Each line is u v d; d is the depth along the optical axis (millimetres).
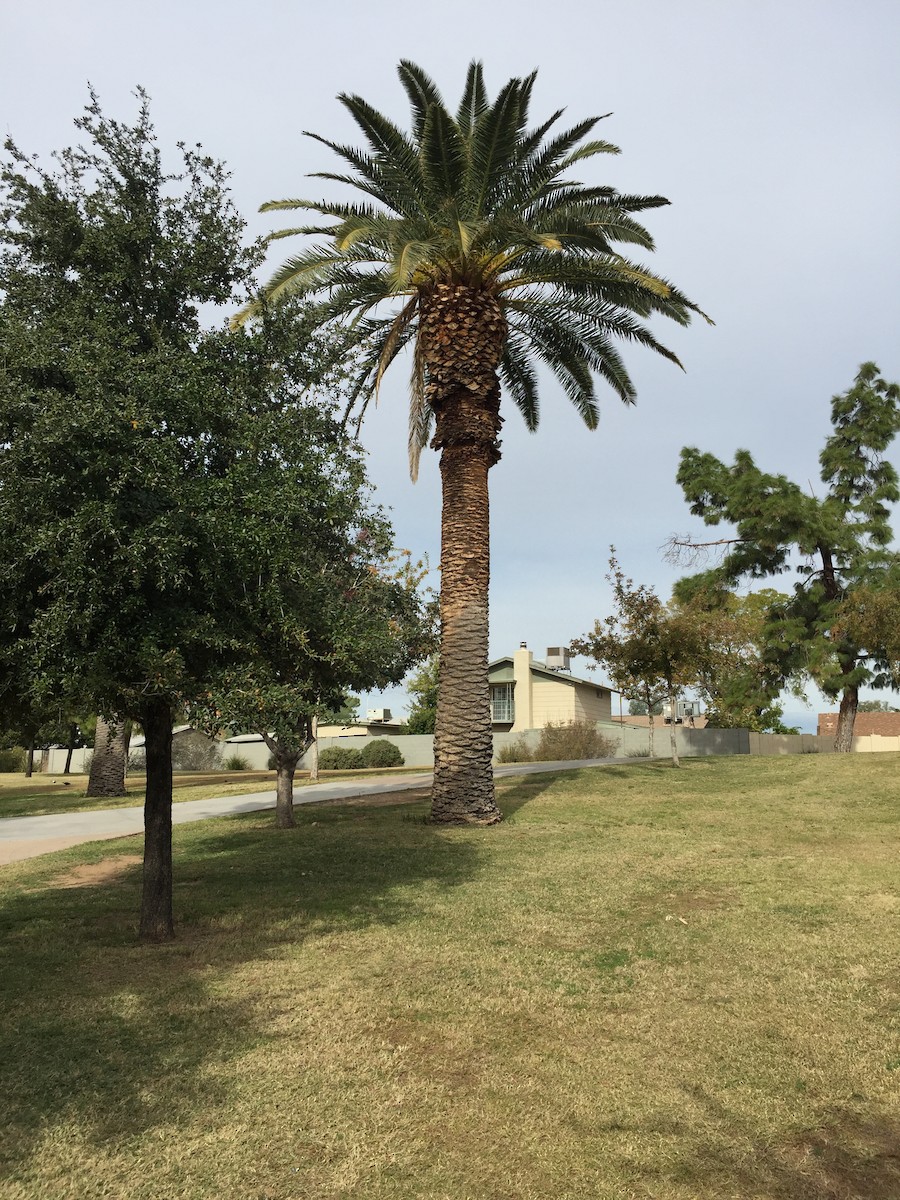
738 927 7613
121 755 24312
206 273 8742
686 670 23938
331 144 14500
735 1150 4012
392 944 7371
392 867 10805
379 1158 3965
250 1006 5922
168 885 7949
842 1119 4270
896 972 6352
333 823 15055
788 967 6516
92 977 6652
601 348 17078
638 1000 5910
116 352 7207
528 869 10391
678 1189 3721
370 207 14898
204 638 6637
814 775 18609
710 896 8812
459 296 14820
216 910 8852
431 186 14461
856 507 28562
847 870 9805
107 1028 5543
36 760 55406
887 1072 4738
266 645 7484
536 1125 4262
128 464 6453
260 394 8383
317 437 9031
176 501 6750
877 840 11703
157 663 6281
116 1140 4145
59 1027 5562
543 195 14984
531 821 14156
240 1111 4418
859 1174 3803
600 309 16016
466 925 7941
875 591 25469
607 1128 4234
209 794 23047
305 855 11867
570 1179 3803
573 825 13656
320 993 6148
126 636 6594
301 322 9188
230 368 8203
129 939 7820
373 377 16781
